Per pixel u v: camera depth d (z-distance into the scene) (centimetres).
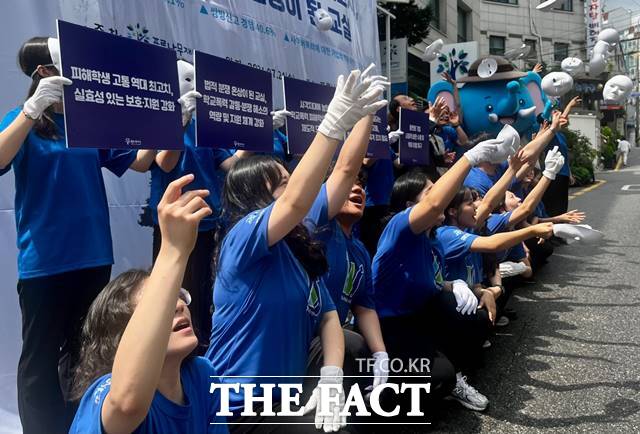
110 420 118
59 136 224
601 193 1299
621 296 489
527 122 628
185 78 270
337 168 223
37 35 263
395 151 489
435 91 630
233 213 196
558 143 641
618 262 625
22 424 224
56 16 272
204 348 280
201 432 153
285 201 171
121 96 215
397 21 1033
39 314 220
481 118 623
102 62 208
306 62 502
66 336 226
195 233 123
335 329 211
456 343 300
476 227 338
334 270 233
